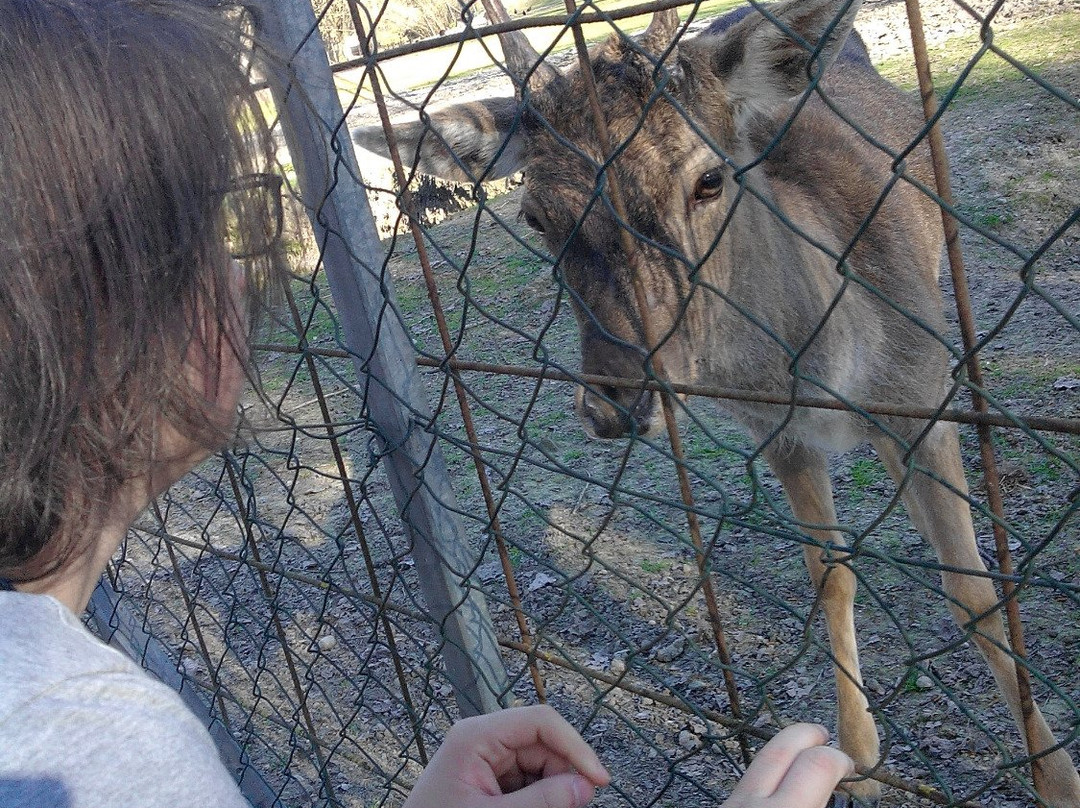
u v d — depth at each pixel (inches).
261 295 37.6
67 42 28.0
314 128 62.7
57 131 27.5
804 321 110.8
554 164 99.9
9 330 28.1
